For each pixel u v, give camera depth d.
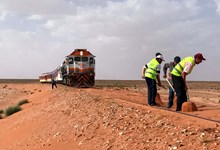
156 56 13.57
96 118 11.21
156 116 9.78
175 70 11.71
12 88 70.25
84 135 10.05
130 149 7.88
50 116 14.97
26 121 16.92
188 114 9.58
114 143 8.58
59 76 42.31
